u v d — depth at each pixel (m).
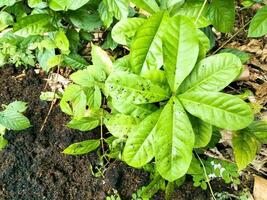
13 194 0.50
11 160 0.53
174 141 0.35
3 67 0.61
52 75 0.60
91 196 0.50
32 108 0.58
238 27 0.62
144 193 0.47
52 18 0.49
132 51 0.38
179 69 0.35
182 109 0.35
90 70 0.46
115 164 0.52
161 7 0.44
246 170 0.51
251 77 0.58
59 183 0.51
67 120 0.56
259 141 0.43
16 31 0.47
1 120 0.50
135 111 0.38
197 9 0.47
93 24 0.51
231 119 0.35
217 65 0.36
